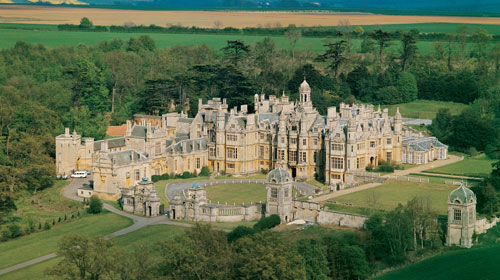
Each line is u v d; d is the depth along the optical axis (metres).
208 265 192.75
